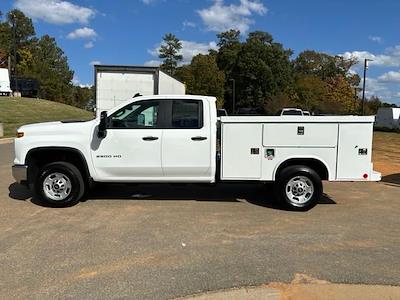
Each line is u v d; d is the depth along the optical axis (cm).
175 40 11425
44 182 811
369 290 469
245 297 451
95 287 472
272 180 821
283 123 811
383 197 970
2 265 530
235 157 820
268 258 563
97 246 600
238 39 11606
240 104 10744
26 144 819
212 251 586
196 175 830
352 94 9481
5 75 6275
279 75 10669
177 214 775
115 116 825
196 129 817
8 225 695
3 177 1131
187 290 466
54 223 709
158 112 823
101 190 973
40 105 5309
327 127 809
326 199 935
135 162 820
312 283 486
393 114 6425
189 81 9244
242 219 750
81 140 820
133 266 531
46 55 11325
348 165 813
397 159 1892
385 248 611
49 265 531
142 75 1836
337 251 595
